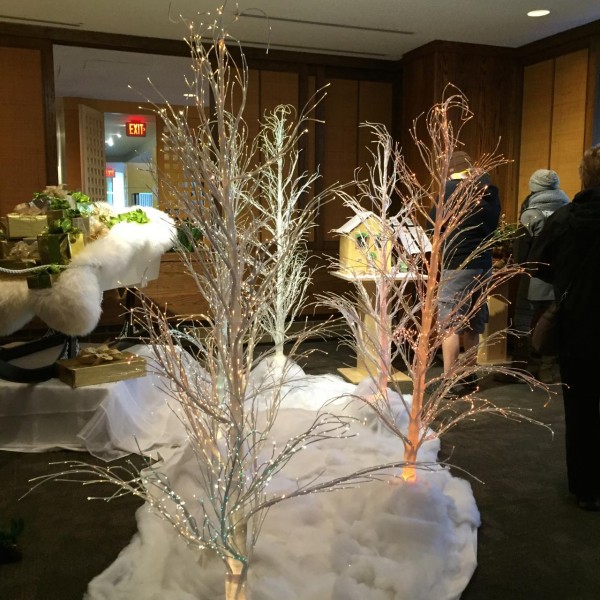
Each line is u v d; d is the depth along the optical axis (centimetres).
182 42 542
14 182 520
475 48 555
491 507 258
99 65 614
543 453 314
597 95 497
